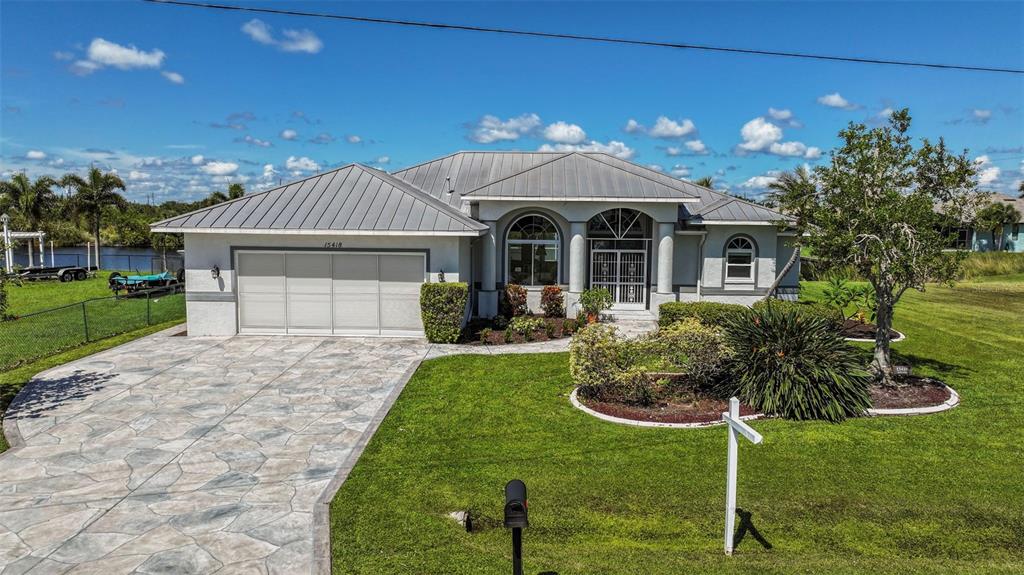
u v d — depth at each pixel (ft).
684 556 21.70
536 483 27.37
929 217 37.78
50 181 156.25
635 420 35.17
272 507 25.11
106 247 250.37
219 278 57.88
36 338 58.90
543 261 69.51
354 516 24.31
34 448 31.22
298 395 40.14
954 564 21.38
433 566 20.93
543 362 48.52
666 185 66.39
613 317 68.23
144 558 21.33
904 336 60.80
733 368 38.14
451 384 42.60
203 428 34.09
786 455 30.42
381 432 33.50
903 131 40.22
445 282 56.18
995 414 36.78
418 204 59.21
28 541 22.38
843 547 22.56
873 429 34.04
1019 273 129.08
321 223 56.18
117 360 49.29
